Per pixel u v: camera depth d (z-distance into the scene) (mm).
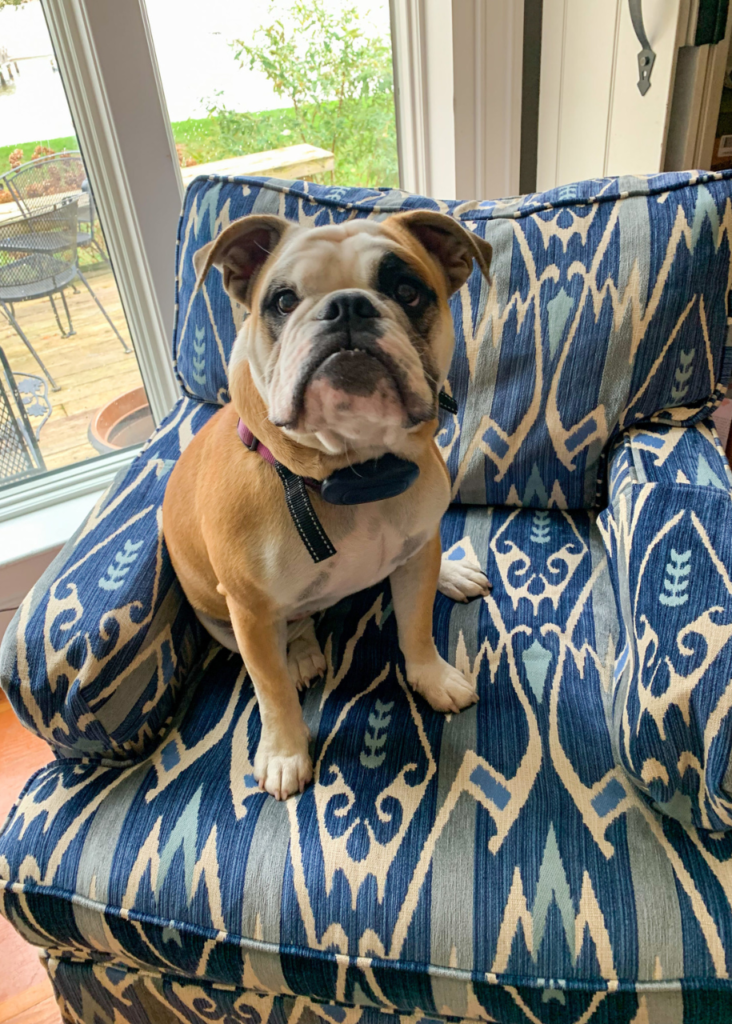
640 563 853
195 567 980
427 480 895
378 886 759
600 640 1003
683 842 754
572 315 1125
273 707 891
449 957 723
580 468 1173
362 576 934
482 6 1583
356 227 807
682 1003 682
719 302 1078
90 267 1711
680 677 729
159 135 1493
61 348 1792
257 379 800
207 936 782
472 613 1078
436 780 847
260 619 888
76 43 1389
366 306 700
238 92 1653
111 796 886
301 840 808
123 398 1904
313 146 1820
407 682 995
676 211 1080
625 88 1515
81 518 1733
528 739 881
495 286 1172
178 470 1050
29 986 1149
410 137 1880
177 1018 928
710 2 1343
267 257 856
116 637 884
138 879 809
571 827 780
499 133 1778
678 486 925
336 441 764
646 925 702
